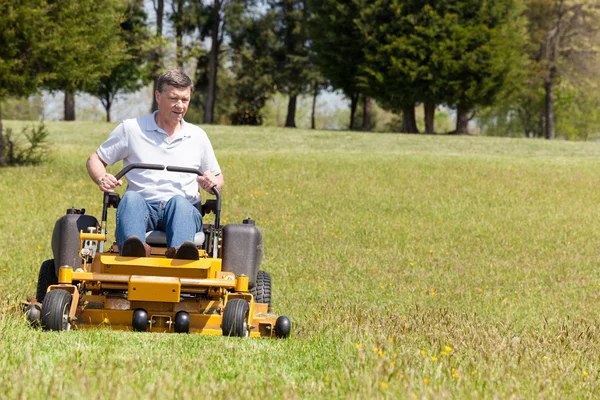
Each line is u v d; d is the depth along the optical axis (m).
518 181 36.75
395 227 26.09
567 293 17.08
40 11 30.20
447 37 65.06
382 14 66.44
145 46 76.88
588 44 75.00
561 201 32.44
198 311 9.16
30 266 16.73
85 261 9.16
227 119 107.06
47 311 8.48
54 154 40.09
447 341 9.17
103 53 34.94
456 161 43.09
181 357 7.12
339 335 9.22
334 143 54.50
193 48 82.19
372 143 55.00
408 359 7.28
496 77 65.81
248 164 38.88
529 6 75.38
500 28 65.81
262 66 87.12
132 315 8.97
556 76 79.81
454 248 23.23
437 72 65.19
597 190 35.34
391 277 18.62
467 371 7.17
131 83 84.50
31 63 31.22
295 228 25.06
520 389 6.64
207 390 5.89
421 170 38.94
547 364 7.86
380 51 65.75
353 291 16.64
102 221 9.38
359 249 22.34
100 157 9.50
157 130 9.50
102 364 6.55
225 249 9.52
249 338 8.73
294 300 15.07
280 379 6.58
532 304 15.59
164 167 9.27
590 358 8.92
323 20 69.12
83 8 32.03
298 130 65.75
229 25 82.62
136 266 8.84
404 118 71.62
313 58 74.75
